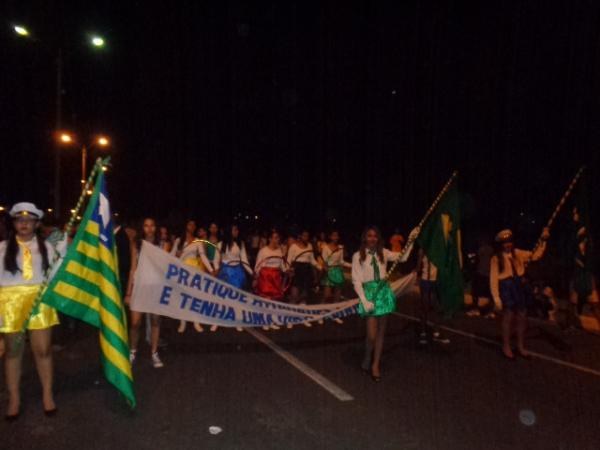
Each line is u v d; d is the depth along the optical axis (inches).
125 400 217.2
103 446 174.9
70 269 196.9
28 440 178.5
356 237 965.2
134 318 265.4
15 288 193.0
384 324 256.2
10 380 195.0
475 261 446.0
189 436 183.6
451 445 180.2
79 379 245.1
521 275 299.4
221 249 374.9
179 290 267.6
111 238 206.1
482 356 300.8
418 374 263.1
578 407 219.0
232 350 305.3
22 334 193.0
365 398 225.5
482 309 448.8
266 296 374.3
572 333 364.2
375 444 179.8
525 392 237.3
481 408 215.9
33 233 200.4
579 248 361.7
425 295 334.3
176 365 271.9
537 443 183.3
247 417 201.5
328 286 441.7
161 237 328.2
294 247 418.3
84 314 201.2
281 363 279.4
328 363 280.5
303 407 213.3
